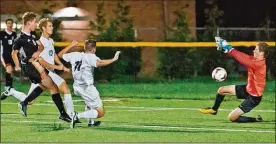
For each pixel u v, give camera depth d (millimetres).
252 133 28375
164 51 49875
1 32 40250
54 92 29375
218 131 28891
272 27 52625
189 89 45812
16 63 29453
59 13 50375
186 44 48594
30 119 32344
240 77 50844
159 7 56094
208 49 50062
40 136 27609
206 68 50125
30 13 29625
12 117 33031
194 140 26797
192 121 31828
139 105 38125
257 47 29422
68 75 48406
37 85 30141
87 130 29078
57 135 27859
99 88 46125
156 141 26578
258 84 29891
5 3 55219
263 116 33500
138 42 48531
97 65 28000
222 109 36406
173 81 49875
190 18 55438
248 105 30344
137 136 27672
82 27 52000
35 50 29344
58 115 33625
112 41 49094
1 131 28812
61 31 49219
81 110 36438
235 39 50750
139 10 56344
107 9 54469
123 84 48500
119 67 49281
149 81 49719
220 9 62219
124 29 49469
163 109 36406
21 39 29344
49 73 29266
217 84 48031
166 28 50500
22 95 33531
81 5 54562
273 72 48969
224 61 50094
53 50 29406
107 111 35438
